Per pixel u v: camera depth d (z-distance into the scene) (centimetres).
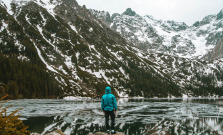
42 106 6088
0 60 12062
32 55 18312
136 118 3944
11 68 11662
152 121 3569
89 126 2925
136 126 3050
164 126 3062
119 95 17712
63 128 2695
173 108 6372
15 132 593
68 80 15825
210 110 5803
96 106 6550
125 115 4422
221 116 4403
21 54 17925
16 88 10269
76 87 15150
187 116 4331
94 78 18750
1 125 563
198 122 3512
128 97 17900
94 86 17025
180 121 3609
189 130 2764
